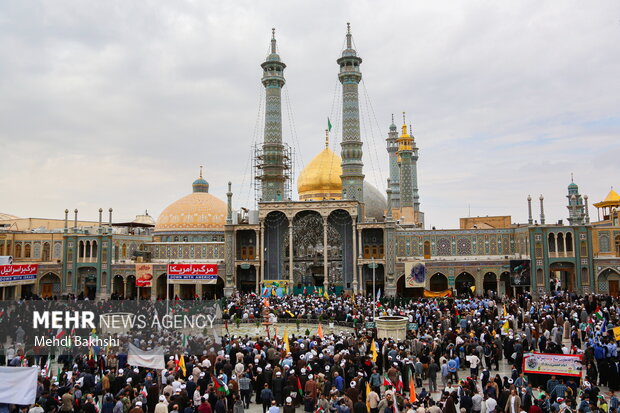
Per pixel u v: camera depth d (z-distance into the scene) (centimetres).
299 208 7050
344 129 7356
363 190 7994
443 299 5416
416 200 10269
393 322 3609
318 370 2505
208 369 2433
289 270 7019
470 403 2056
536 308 4538
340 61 7456
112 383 2258
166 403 1953
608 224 8369
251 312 4909
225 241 7206
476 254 6862
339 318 4578
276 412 1945
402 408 2088
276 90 7612
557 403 2020
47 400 1925
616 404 2006
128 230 9662
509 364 3192
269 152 7525
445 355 3128
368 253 7075
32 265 6575
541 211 6488
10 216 10256
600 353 2705
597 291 6219
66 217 7425
